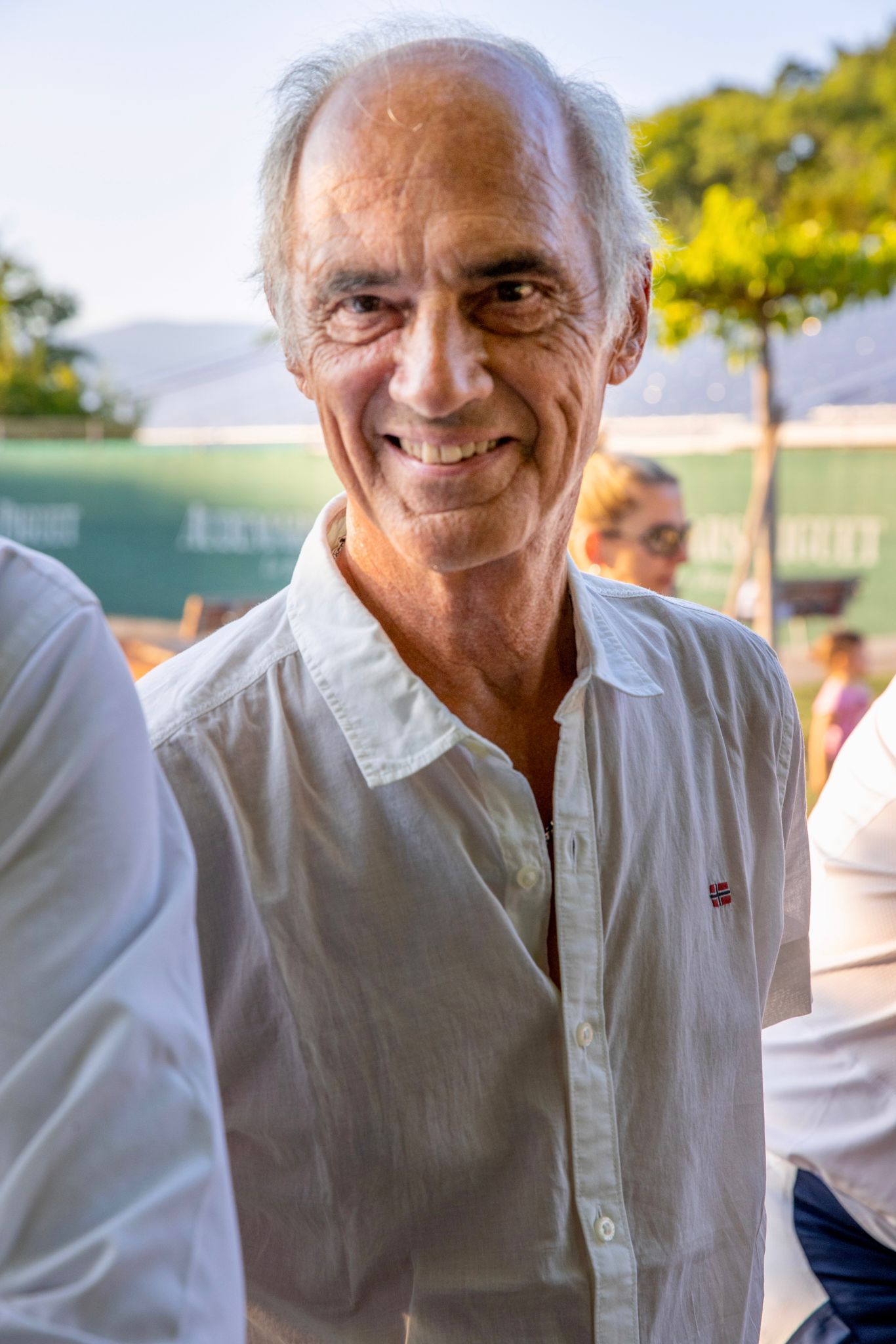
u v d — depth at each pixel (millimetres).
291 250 1244
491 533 1200
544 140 1166
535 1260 1310
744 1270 1495
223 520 7109
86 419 15727
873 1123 1773
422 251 1131
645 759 1430
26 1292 859
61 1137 887
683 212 16953
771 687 1599
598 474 3348
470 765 1286
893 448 5742
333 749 1288
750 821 1563
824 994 1836
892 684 1861
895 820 1779
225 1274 923
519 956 1286
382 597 1334
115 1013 918
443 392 1136
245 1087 1314
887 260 6773
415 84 1139
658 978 1396
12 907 952
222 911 1271
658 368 8172
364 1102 1295
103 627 1016
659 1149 1386
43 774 958
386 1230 1321
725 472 5891
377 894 1276
